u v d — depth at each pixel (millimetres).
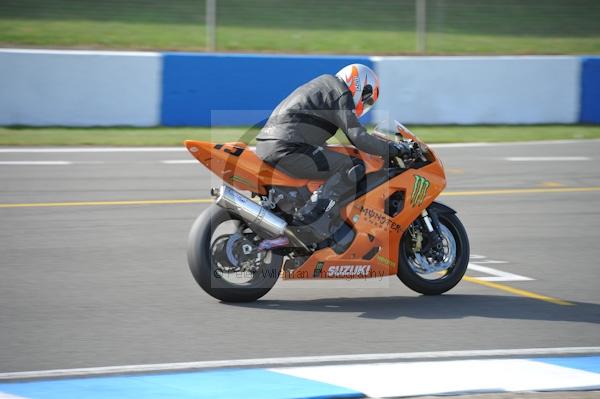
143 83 39531
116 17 51156
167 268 19078
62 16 50656
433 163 16734
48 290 17094
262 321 15258
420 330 14961
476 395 11703
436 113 42594
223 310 15898
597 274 19406
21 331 14430
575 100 44406
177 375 12328
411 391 11812
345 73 16219
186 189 28562
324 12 54062
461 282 18516
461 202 27516
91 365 12766
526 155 36500
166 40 49062
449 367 12914
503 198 28250
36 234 22125
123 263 19438
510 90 43500
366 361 13242
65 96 38688
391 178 16344
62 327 14695
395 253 16516
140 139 37594
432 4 55750
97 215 24531
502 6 56969
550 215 25875
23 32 48656
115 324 14914
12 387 11711
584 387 12102
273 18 52812
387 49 50656
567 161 35344
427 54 49375
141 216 24547
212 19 46188
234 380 12125
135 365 12797
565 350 14008
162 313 15633
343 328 14961
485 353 13734
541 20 56094
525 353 13789
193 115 40344
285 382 12055
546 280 18797
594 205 27438
